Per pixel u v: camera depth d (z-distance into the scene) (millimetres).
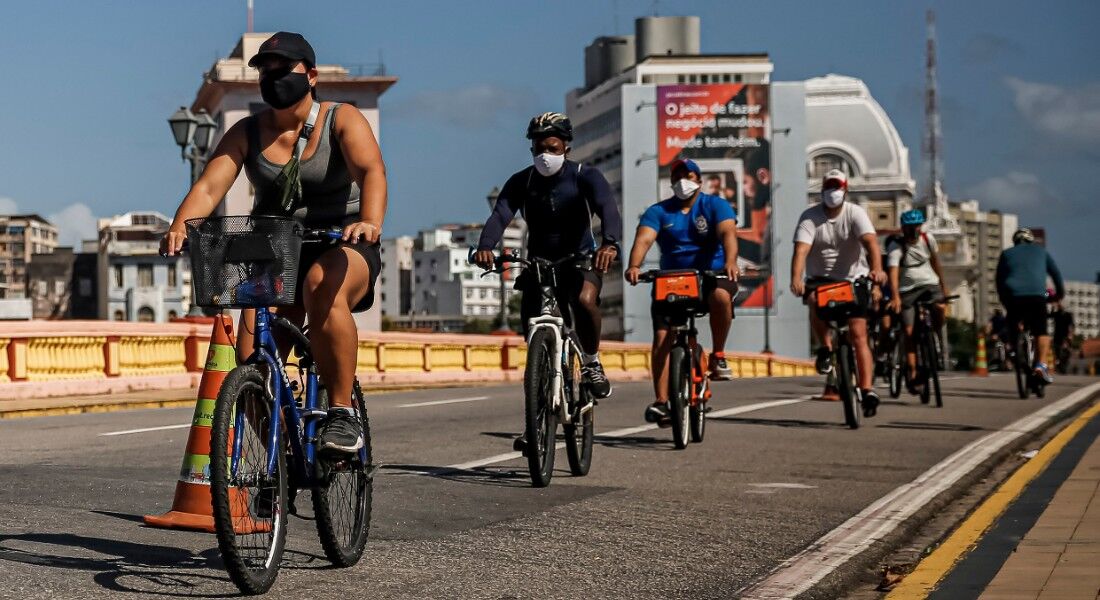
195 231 6281
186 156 33188
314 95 7094
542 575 7121
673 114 185125
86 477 10586
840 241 16797
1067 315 36594
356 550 7199
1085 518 9172
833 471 11758
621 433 14883
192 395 25500
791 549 8078
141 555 7219
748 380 28969
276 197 7031
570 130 10758
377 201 6836
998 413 18375
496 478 10891
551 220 10852
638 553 7828
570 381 10820
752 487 10672
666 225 13812
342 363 6820
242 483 6121
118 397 24703
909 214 19922
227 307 6320
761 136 184125
